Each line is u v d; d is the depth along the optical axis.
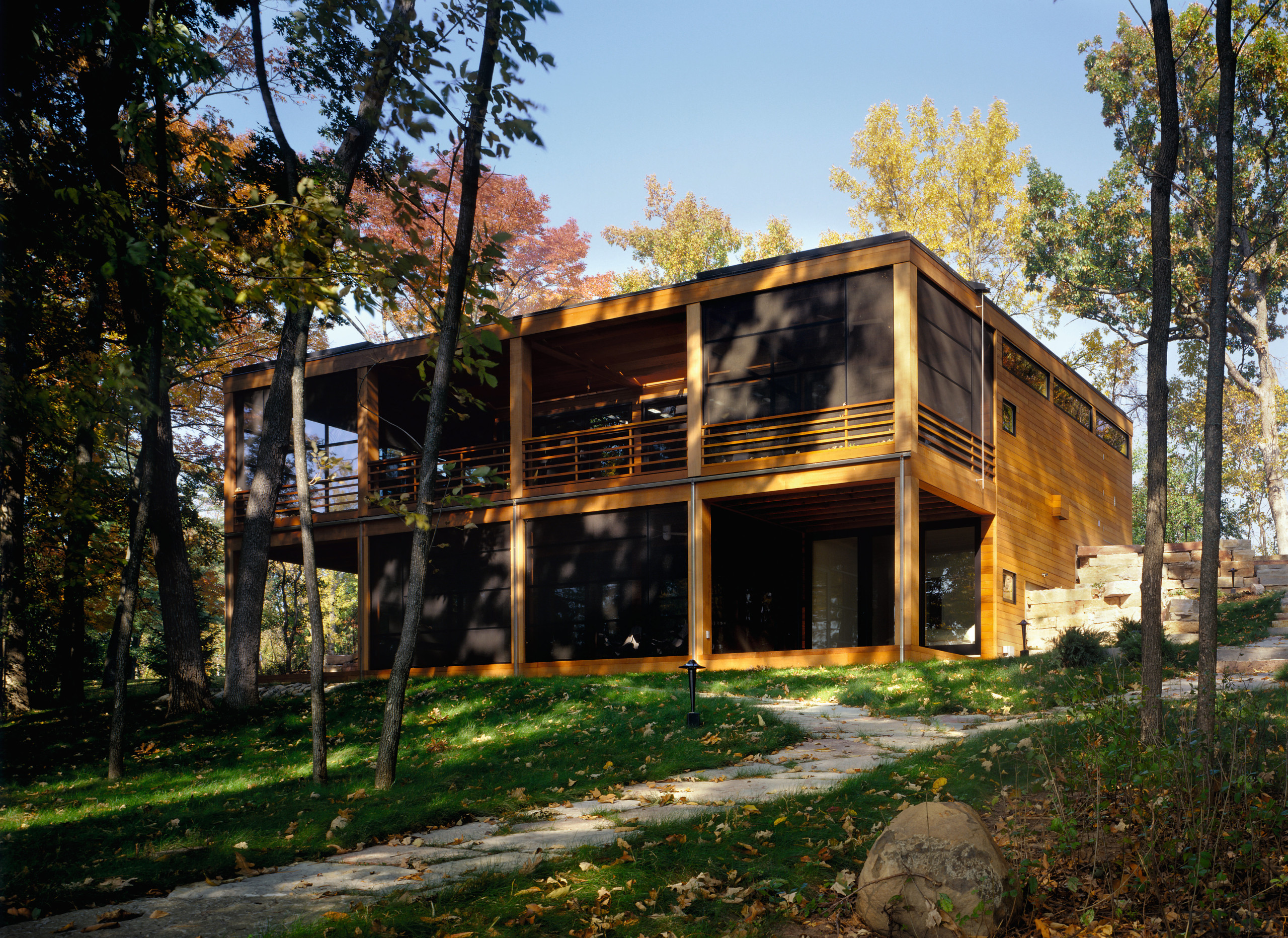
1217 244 8.03
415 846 7.30
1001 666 15.76
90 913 5.69
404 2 14.68
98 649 30.97
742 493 18.92
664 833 6.73
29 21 13.80
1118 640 16.50
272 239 11.21
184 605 17.06
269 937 4.97
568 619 20.69
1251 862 5.29
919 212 40.00
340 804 9.12
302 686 22.03
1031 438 23.80
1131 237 35.19
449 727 13.84
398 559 23.11
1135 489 41.25
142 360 12.35
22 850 7.68
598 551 20.59
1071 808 6.50
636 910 5.31
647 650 19.72
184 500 28.34
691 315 19.88
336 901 5.70
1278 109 30.42
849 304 18.48
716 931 5.00
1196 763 6.02
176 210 15.10
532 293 34.38
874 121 40.28
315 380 24.91
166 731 15.45
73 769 12.98
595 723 12.80
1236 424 42.03
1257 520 46.38
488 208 31.95
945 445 19.23
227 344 25.88
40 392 11.48
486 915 5.26
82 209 13.15
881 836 5.29
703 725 12.02
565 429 25.73
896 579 17.75
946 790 7.59
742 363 19.38
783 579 23.53
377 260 9.96
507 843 7.04
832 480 18.05
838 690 14.93
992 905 4.80
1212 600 7.55
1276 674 12.40
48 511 19.55
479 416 27.25
